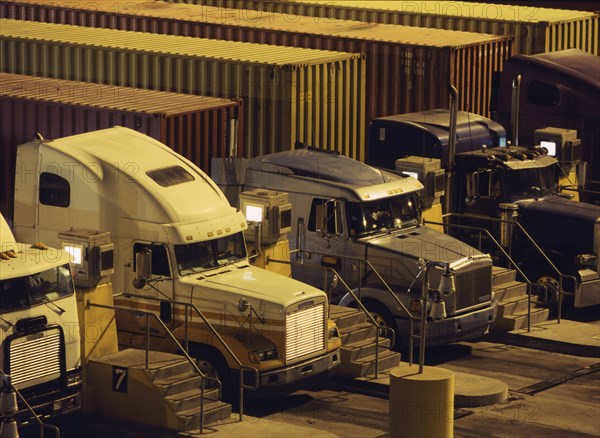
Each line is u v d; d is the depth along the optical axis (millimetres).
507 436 37750
